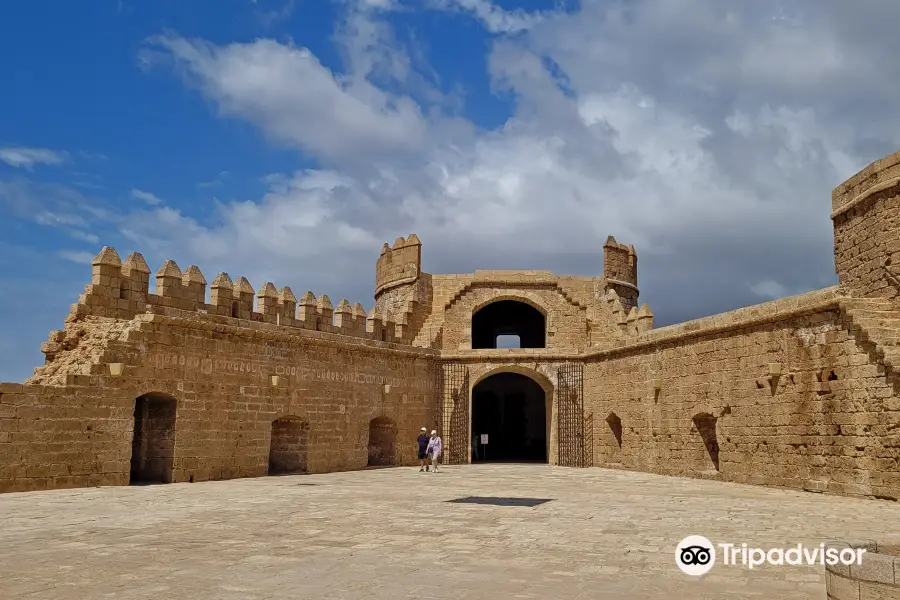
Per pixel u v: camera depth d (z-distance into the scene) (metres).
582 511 19.84
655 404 36.22
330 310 36.78
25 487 23.09
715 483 30.05
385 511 19.53
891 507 21.12
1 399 22.59
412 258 46.88
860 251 27.25
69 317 27.28
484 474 35.12
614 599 10.06
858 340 24.42
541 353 43.44
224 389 30.62
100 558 12.64
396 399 40.69
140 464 29.20
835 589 8.33
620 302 46.25
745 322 29.83
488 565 12.27
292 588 10.54
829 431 25.52
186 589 10.44
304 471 34.66
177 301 29.62
